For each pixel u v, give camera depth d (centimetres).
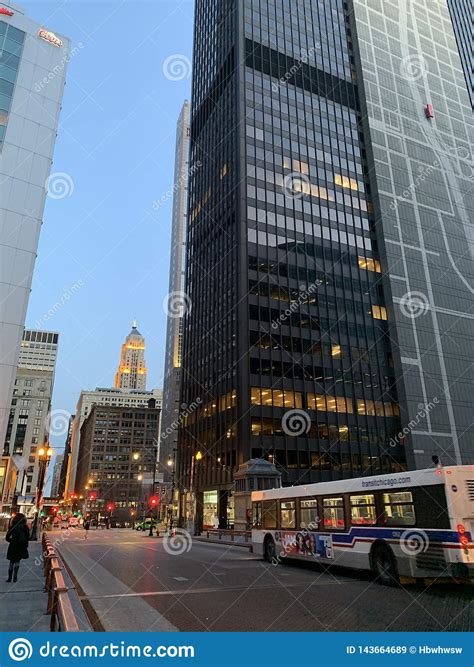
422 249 8000
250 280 6456
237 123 7275
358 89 8700
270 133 7394
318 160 7706
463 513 1184
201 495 6625
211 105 8650
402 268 7650
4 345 3762
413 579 1292
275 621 907
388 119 8600
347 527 1562
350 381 6675
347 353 6812
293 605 1058
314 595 1191
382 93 8756
